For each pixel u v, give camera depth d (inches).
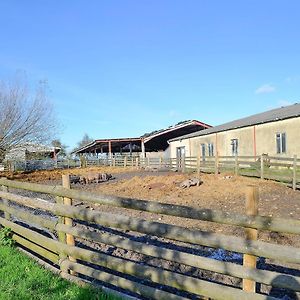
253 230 121.6
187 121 1528.1
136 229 156.0
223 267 129.8
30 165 1531.7
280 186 546.0
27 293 159.0
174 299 141.7
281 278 115.5
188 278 140.9
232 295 125.8
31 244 228.1
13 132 1106.7
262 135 917.8
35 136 1153.4
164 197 494.3
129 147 1898.4
